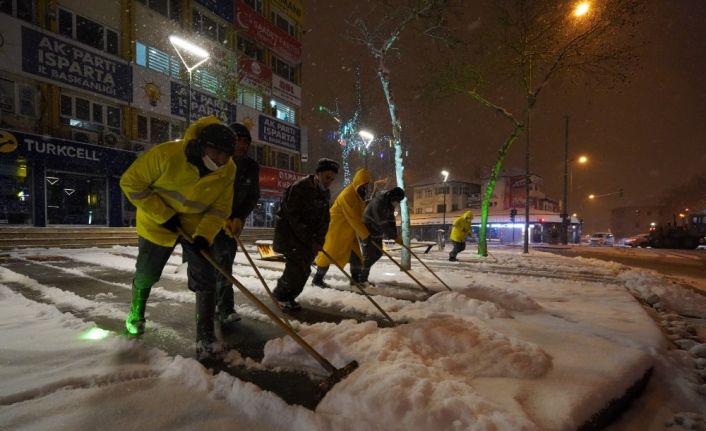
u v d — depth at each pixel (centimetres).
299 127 2886
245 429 193
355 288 568
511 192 4962
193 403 214
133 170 278
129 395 219
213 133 269
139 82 1775
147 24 1820
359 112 2386
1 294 472
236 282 260
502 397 213
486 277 760
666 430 220
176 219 287
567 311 455
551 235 3597
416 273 786
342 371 238
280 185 2627
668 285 699
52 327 340
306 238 400
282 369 261
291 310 418
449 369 250
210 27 2175
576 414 199
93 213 1645
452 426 182
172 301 454
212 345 288
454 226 1209
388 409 193
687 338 400
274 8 2670
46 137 1455
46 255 993
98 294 492
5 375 238
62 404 205
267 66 2602
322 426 189
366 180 516
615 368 260
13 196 1407
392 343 271
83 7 1591
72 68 1545
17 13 1414
